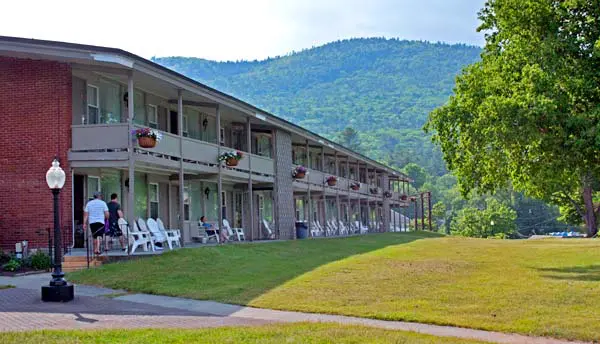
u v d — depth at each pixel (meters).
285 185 33.97
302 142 39.81
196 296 13.59
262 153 35.19
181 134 22.17
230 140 32.25
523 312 11.73
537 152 18.77
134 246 18.56
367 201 55.34
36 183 19.05
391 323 11.10
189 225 26.47
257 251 22.03
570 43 18.88
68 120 19.33
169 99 25.48
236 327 10.06
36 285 14.43
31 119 19.25
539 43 19.33
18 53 18.88
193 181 28.48
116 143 19.09
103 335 9.03
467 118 22.55
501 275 16.84
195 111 28.52
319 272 17.25
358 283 15.30
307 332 9.54
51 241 18.27
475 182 22.64
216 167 24.72
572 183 21.62
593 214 52.06
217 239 26.31
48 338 8.67
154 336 9.04
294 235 34.62
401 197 67.25
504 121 18.31
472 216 98.00
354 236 41.41
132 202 18.86
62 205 18.97
